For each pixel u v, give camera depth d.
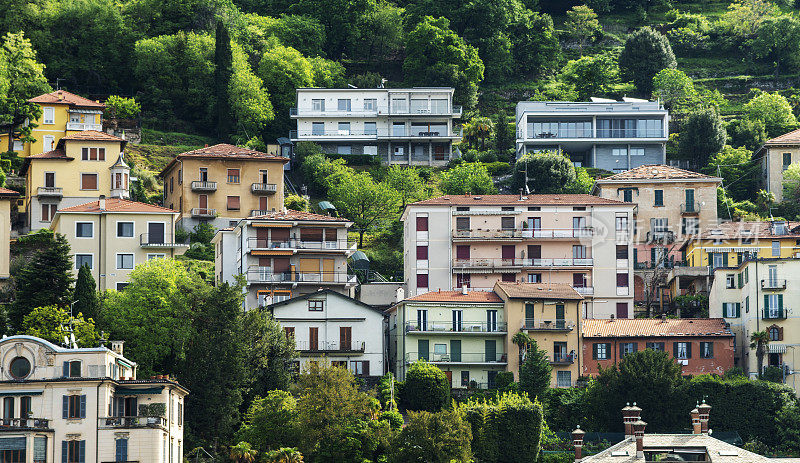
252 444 192.62
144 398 182.00
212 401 198.25
